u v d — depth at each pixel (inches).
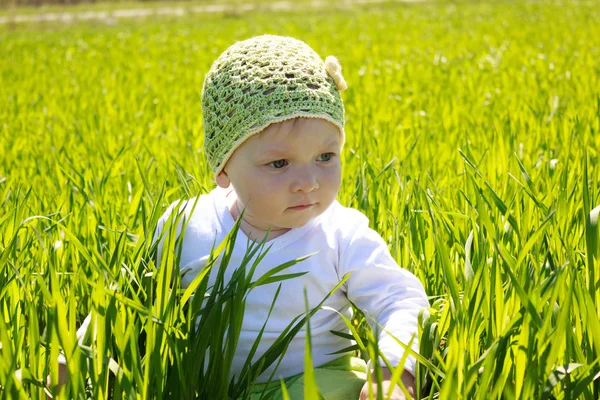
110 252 104.7
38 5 1486.2
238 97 90.5
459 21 657.6
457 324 80.0
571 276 77.4
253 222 95.0
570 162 151.6
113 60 466.3
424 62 383.2
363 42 506.3
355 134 204.1
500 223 106.1
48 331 77.0
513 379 79.7
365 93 280.2
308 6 1165.1
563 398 74.8
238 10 1077.8
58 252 113.0
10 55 520.4
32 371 77.8
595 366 78.4
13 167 180.9
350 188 142.2
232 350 81.7
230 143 91.7
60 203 134.0
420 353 86.0
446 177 148.5
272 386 89.9
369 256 94.2
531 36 479.5
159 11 1240.2
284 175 88.8
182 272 95.6
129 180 159.5
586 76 282.5
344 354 96.9
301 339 93.3
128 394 74.7
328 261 94.0
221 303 82.6
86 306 107.3
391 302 92.1
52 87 339.9
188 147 194.9
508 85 282.8
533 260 93.2
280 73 89.5
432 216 100.1
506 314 84.2
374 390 83.0
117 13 1227.2
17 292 91.4
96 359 77.5
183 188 127.0
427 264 106.2
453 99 251.6
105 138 213.9
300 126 88.4
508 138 181.0
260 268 93.0
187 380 81.7
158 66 414.3
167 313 81.5
